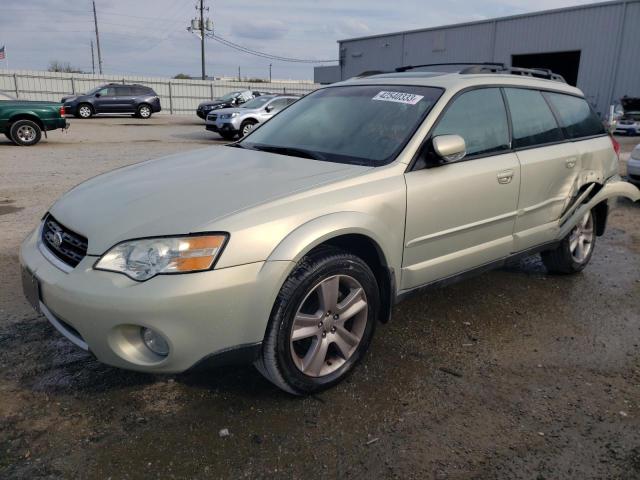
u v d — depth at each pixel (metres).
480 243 3.63
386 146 3.27
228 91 38.81
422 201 3.14
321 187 2.81
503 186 3.64
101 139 16.59
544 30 30.14
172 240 2.38
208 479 2.25
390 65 39.06
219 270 2.38
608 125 5.29
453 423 2.66
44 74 33.59
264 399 2.81
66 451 2.38
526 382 3.06
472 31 33.50
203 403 2.76
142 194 2.79
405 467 2.35
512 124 3.88
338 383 2.95
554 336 3.64
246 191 2.74
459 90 3.54
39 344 3.30
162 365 2.40
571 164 4.25
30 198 7.49
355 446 2.48
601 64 28.03
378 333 3.61
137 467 2.30
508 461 2.40
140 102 27.72
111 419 2.61
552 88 4.42
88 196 2.93
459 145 3.12
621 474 2.34
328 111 3.84
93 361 3.12
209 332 2.40
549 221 4.21
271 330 2.56
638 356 3.39
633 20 26.50
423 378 3.06
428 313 3.96
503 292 4.41
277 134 3.87
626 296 4.40
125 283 2.34
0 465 2.28
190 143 15.94
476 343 3.51
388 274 3.05
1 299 3.94
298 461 2.37
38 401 2.73
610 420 2.72
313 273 2.64
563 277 4.82
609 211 4.96
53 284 2.48
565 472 2.34
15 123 13.95
